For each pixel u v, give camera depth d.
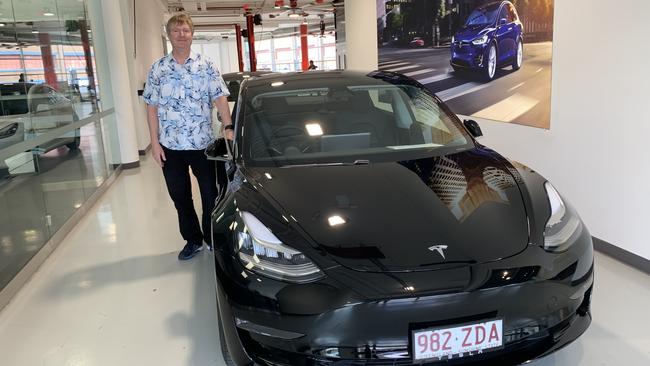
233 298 1.53
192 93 2.86
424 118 2.41
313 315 1.42
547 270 1.50
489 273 1.45
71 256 3.30
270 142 2.21
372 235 1.54
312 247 1.51
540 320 1.49
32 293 2.74
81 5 5.21
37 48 3.68
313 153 2.16
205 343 2.13
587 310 1.67
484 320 1.43
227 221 1.74
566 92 3.06
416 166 2.00
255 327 1.49
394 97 2.49
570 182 3.11
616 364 1.84
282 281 1.47
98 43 5.82
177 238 3.55
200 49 33.72
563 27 3.04
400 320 1.40
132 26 7.41
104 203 4.69
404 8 5.62
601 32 2.75
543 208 1.71
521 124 3.58
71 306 2.56
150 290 2.70
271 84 2.60
